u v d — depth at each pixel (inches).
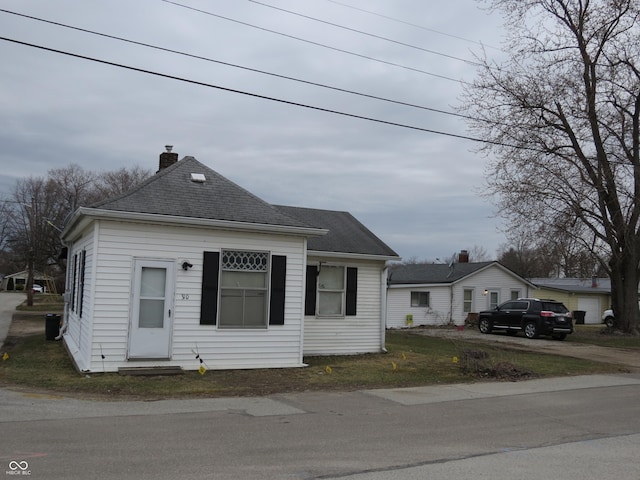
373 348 693.9
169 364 491.5
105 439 269.3
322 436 291.3
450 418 346.0
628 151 984.9
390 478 224.4
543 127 972.6
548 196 963.3
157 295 490.3
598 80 962.1
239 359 521.3
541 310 1031.0
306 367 548.7
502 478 227.3
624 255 1082.7
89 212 458.6
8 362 527.8
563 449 277.7
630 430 325.1
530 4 933.8
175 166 578.2
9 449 246.5
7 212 2578.7
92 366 462.6
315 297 657.6
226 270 522.0
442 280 1441.9
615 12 933.8
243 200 560.7
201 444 267.3
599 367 637.9
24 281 3302.2
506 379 514.9
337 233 712.4
